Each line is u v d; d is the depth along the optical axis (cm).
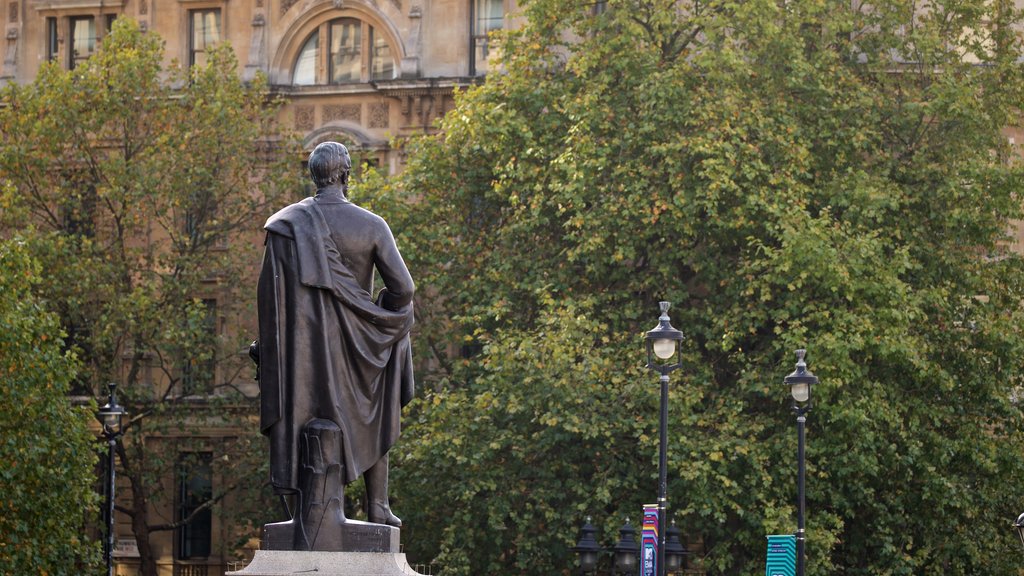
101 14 5903
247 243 5084
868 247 3797
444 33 5641
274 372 1165
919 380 3878
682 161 4038
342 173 1204
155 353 5475
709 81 4125
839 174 4134
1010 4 4481
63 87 4891
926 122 4353
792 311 3916
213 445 5269
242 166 5016
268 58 5775
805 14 4244
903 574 3834
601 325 3884
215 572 5603
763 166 3900
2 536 3453
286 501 1253
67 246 4691
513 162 4106
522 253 4222
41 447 3512
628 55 4153
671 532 3553
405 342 1209
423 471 3894
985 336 4022
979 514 4028
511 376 3859
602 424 3762
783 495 3806
